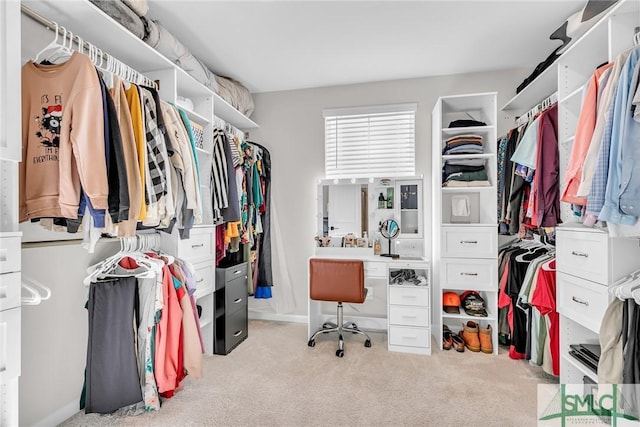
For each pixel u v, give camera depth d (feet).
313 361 7.66
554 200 6.62
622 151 3.98
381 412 5.58
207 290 7.88
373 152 10.36
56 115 4.20
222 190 8.09
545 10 6.55
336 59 8.75
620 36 4.91
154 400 5.60
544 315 6.85
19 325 3.42
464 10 6.58
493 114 8.45
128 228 4.78
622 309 4.37
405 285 8.27
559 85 6.50
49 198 4.17
